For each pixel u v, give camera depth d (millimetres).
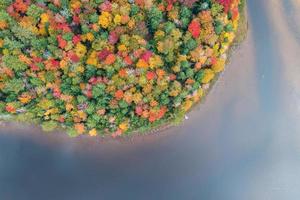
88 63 75000
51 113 80000
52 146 85250
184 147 86125
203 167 86000
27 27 73438
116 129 82375
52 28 74125
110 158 85375
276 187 86375
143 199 84875
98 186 84938
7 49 74312
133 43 74875
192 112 85875
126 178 85250
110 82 75562
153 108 79500
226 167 86312
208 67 81188
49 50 74875
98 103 77812
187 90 79938
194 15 77812
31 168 85188
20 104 78688
